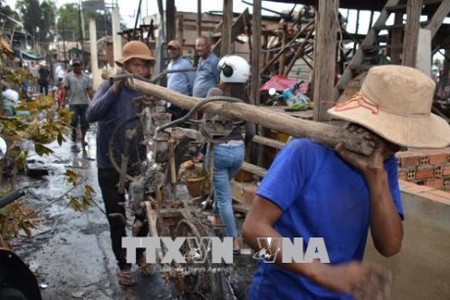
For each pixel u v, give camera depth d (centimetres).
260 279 151
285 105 629
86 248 417
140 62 334
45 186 614
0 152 241
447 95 928
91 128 1163
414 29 440
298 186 132
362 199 134
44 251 410
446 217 228
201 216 283
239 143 356
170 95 272
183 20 1075
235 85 342
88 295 332
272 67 1033
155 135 267
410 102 121
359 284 122
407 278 251
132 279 344
